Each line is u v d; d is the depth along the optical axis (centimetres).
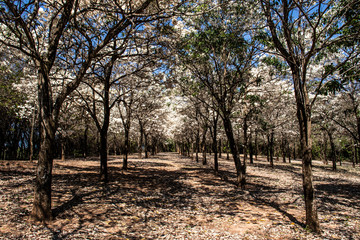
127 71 1360
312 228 570
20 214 582
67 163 1966
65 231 512
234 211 747
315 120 1977
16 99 1667
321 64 1360
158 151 6147
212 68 1248
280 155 5325
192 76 1252
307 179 590
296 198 961
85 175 1273
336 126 2192
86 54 856
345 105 1659
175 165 2289
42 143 571
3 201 673
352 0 548
